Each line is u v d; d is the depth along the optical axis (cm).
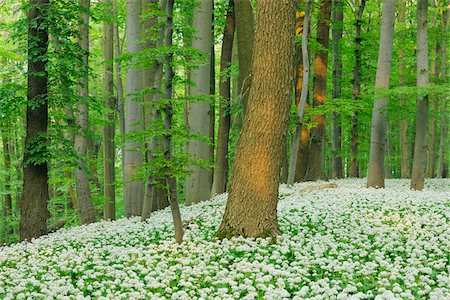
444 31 2183
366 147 2820
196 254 851
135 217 1405
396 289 611
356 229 961
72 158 1355
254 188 902
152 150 1005
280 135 903
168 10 973
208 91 1525
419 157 1489
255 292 618
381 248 832
